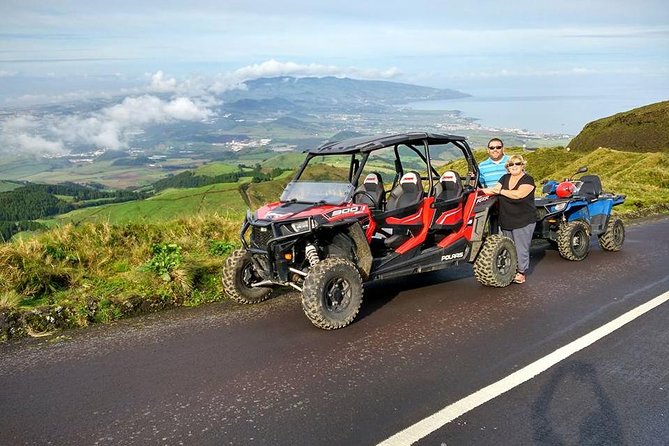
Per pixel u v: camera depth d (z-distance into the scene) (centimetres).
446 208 679
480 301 634
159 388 404
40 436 338
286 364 448
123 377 425
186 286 632
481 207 704
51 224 832
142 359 461
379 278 622
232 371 435
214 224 922
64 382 417
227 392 396
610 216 936
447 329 534
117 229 823
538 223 891
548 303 621
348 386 404
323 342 501
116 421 355
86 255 715
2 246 677
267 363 451
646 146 5081
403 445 320
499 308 605
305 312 534
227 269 612
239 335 521
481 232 699
